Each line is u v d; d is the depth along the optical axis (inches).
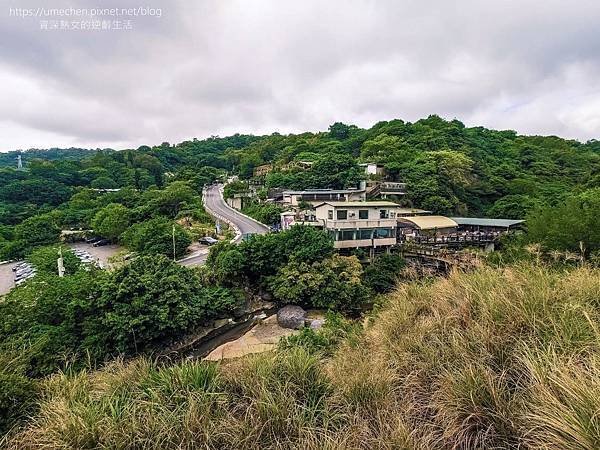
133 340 506.6
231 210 1975.9
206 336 660.1
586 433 82.1
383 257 861.8
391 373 144.3
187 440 118.4
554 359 107.4
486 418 107.3
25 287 536.7
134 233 1344.7
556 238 520.4
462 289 186.5
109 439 118.4
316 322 681.6
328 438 109.2
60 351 427.8
